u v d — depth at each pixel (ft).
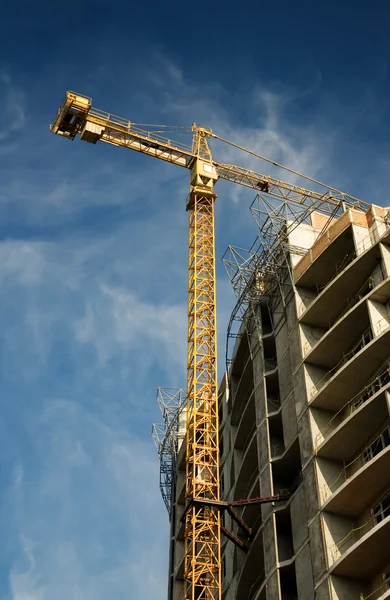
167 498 294.87
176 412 307.17
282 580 178.40
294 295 201.16
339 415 180.14
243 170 308.19
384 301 172.96
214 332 263.70
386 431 163.94
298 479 190.08
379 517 159.02
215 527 220.23
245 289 220.64
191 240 285.02
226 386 259.60
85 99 295.28
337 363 187.62
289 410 189.88
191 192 296.30
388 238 177.47
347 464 172.65
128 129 300.40
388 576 152.66
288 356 197.57
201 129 313.94
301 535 171.73
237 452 228.84
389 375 164.04
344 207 209.26
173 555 277.03
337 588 154.81
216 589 222.07
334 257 194.80
